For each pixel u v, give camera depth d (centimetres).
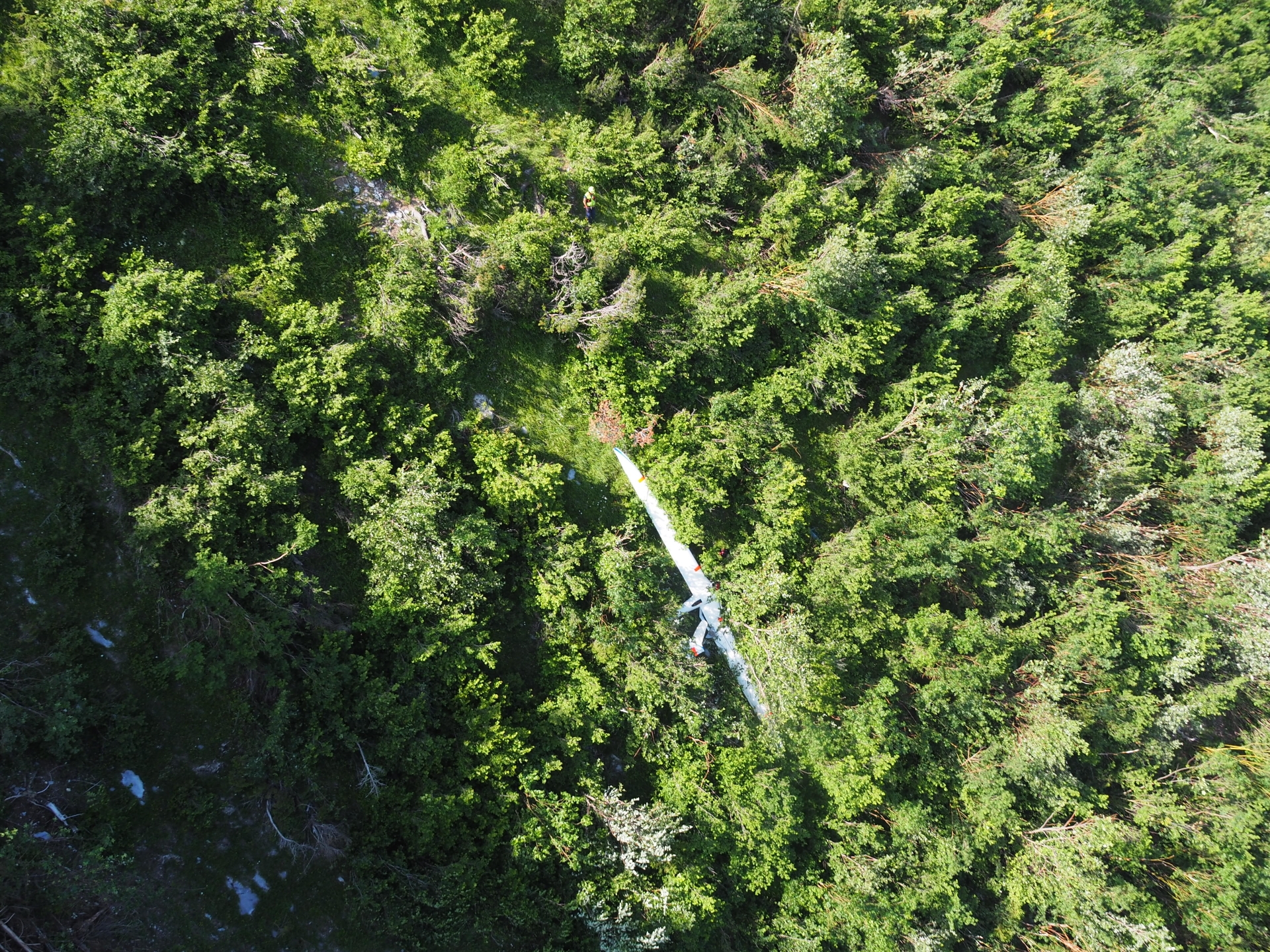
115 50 2281
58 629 2141
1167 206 3569
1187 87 3831
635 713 2534
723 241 2953
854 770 2559
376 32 2658
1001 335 3170
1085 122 3516
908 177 2955
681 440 2681
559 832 2308
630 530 2694
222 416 2167
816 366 2808
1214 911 2819
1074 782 2717
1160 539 3281
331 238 2520
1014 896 2672
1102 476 3111
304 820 2225
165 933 2095
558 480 2541
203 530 2102
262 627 2122
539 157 2778
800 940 2458
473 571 2431
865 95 2983
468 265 2530
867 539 2736
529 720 2447
